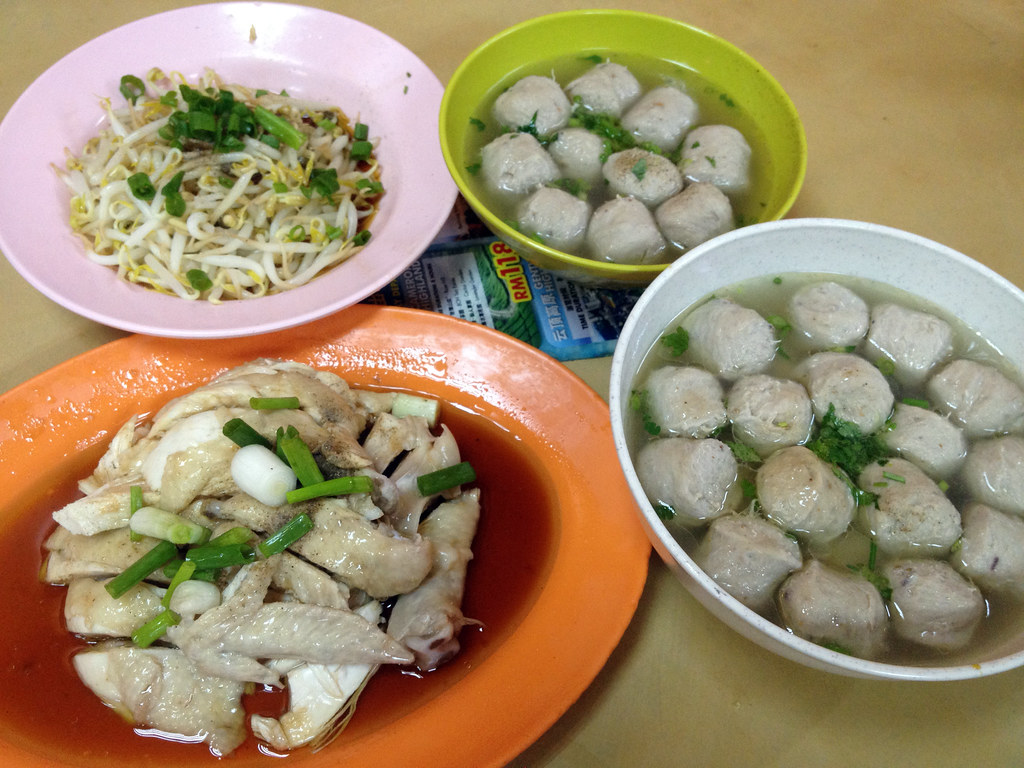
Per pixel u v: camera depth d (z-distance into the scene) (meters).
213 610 0.30
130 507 0.32
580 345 0.41
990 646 0.26
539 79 0.42
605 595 0.32
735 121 0.43
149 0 0.55
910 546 0.28
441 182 0.40
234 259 0.41
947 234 0.45
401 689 0.31
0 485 0.35
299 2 0.54
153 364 0.38
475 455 0.38
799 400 0.30
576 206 0.38
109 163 0.42
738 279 0.33
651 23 0.44
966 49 0.54
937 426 0.30
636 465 0.30
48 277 0.36
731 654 0.32
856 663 0.23
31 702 0.31
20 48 0.52
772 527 0.28
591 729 0.30
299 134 0.44
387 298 0.42
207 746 0.30
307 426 0.33
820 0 0.56
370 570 0.32
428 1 0.55
